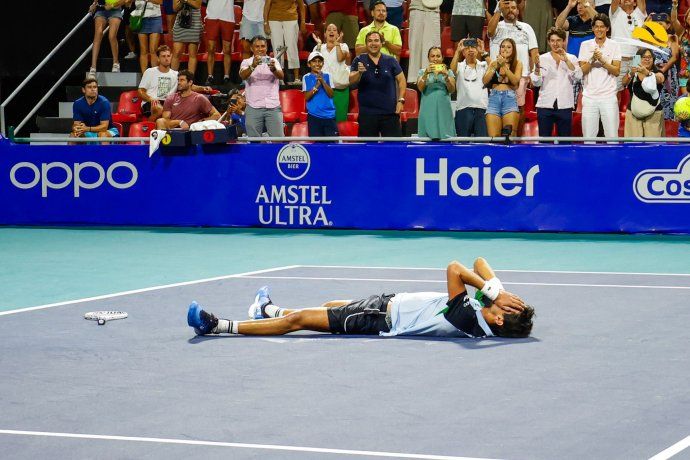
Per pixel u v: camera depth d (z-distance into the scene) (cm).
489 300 877
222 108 1967
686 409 648
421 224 1698
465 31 1906
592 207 1634
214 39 2077
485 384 716
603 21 1658
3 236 1727
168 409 660
